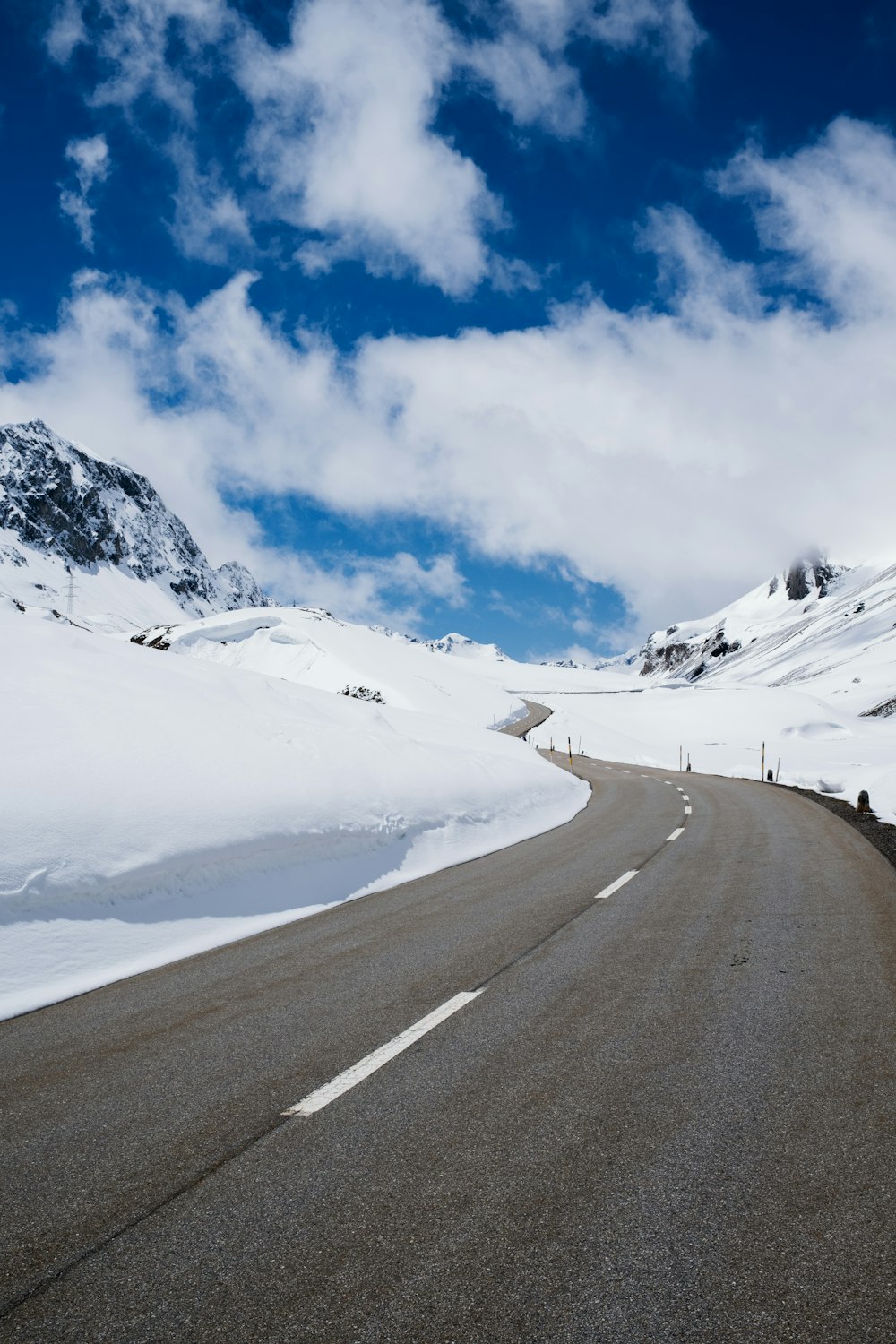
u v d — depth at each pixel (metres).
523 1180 2.86
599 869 10.44
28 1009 5.28
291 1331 2.14
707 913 7.36
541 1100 3.53
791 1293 2.23
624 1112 3.38
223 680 16.91
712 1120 3.29
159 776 8.96
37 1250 2.54
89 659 13.81
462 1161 3.02
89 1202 2.81
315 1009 4.97
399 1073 3.88
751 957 5.77
